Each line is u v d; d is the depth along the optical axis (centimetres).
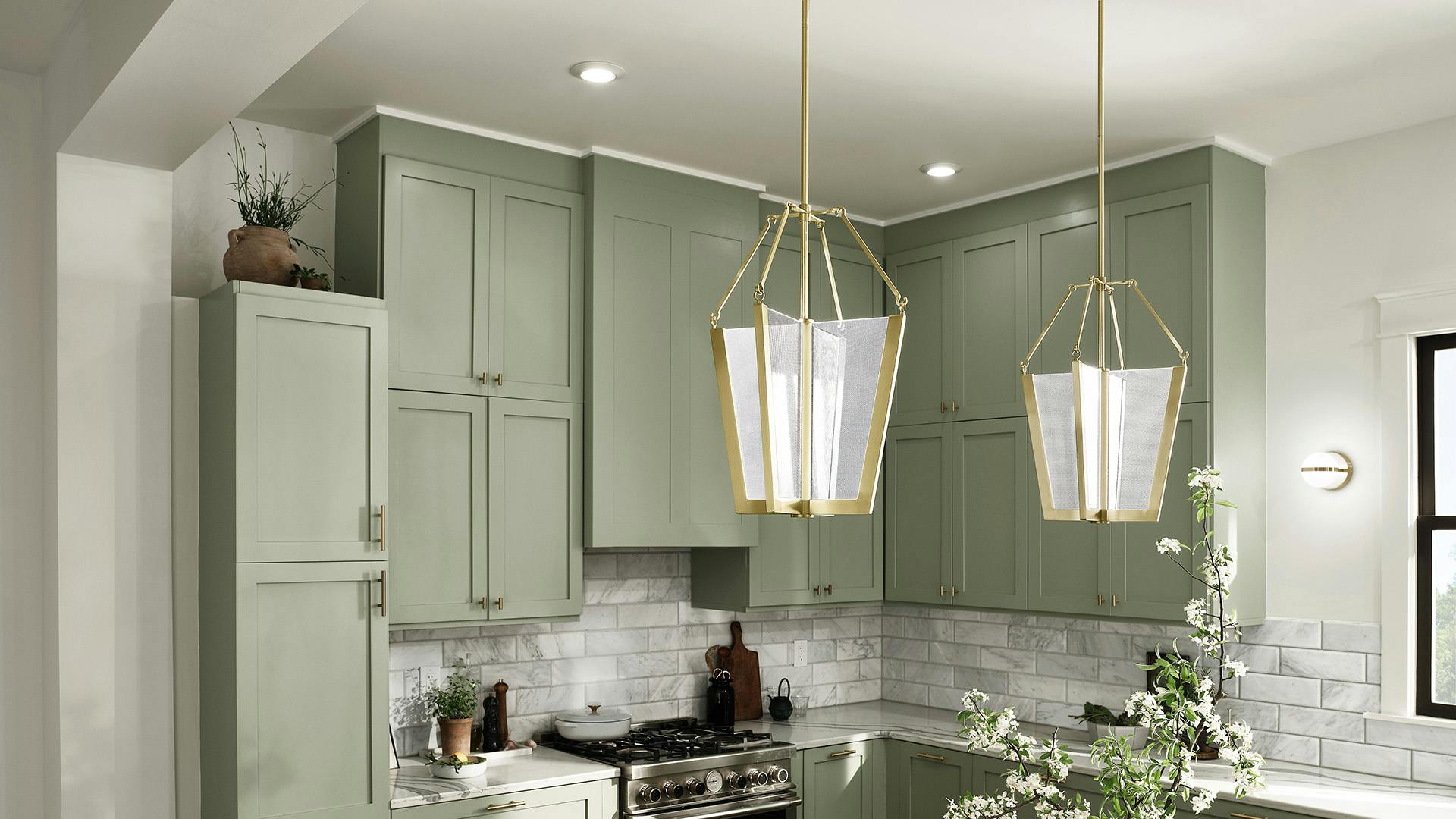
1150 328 392
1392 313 365
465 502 359
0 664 308
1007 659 471
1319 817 319
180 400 317
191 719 315
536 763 371
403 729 374
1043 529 421
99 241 302
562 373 385
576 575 384
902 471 476
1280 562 388
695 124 369
